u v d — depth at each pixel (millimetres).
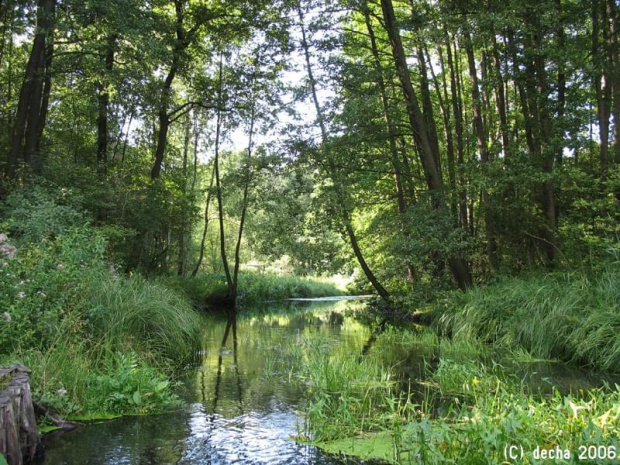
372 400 6582
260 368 8805
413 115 17000
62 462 4523
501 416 4590
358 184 17797
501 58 14617
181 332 9852
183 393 7086
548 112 13617
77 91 18484
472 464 3908
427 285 14703
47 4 13234
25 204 10508
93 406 5934
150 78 16922
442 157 21578
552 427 4355
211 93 20188
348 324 16062
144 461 4566
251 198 19125
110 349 7410
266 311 21266
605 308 9195
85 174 14539
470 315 11945
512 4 12789
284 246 18922
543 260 14820
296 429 5492
